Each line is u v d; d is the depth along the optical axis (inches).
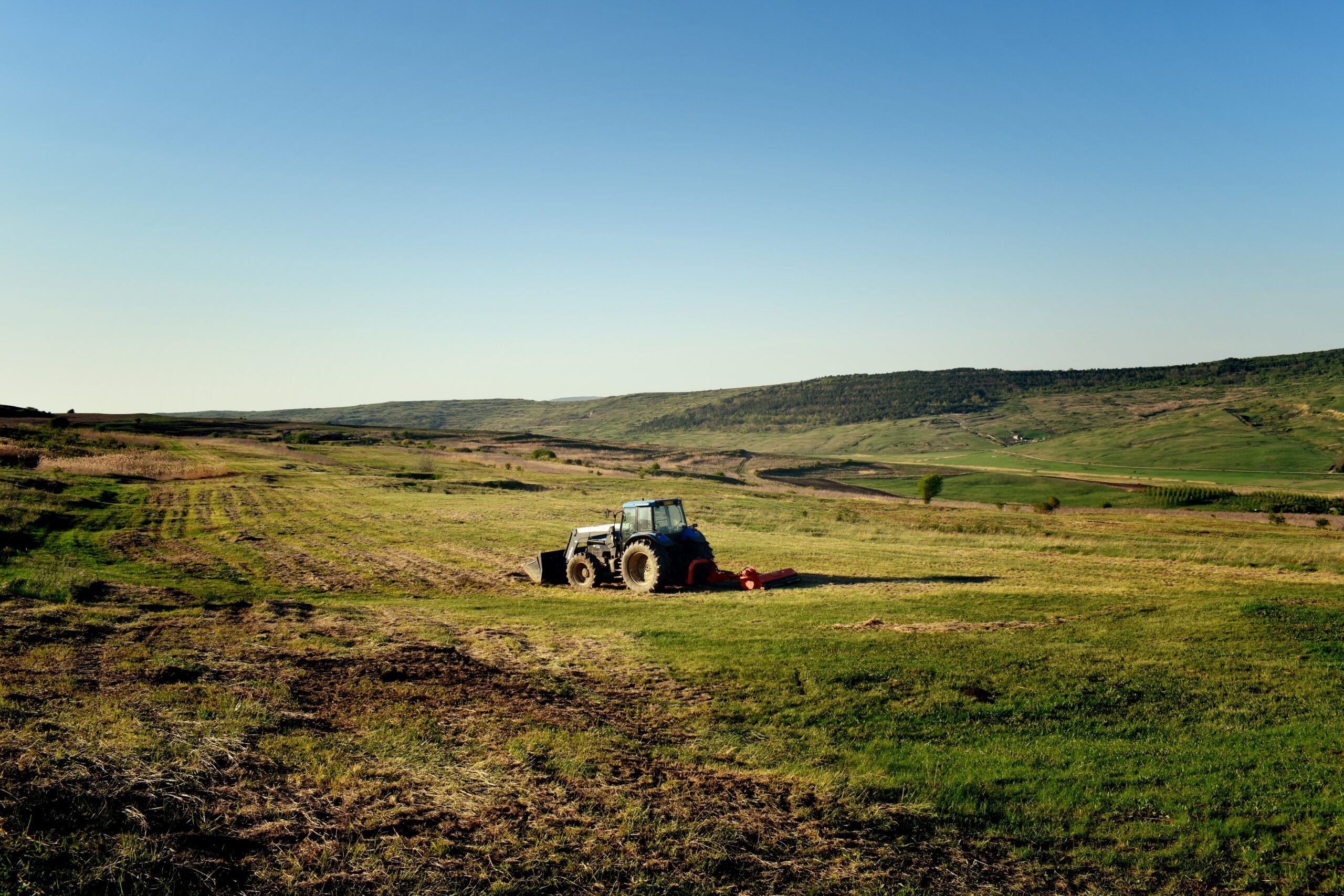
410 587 699.4
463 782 238.4
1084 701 332.2
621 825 218.1
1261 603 512.4
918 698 335.3
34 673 307.3
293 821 205.0
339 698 315.9
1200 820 231.1
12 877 163.3
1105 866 209.8
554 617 530.3
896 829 226.4
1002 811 237.6
